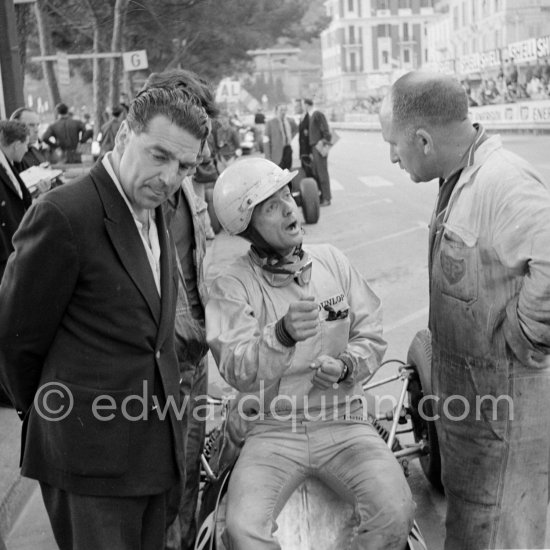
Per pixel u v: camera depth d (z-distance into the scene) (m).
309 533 2.93
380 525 2.82
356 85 87.38
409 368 4.08
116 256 2.61
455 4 48.50
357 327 3.17
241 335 2.94
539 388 2.87
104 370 2.62
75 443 2.63
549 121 26.73
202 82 3.20
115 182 2.63
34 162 8.23
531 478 2.95
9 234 5.36
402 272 9.12
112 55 24.91
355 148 32.66
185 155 2.55
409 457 3.98
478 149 2.82
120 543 2.68
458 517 3.11
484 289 2.81
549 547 3.50
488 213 2.75
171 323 2.76
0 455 4.66
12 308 2.57
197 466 3.49
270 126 14.14
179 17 28.25
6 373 2.68
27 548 4.06
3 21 11.80
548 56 28.50
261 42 37.22
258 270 3.08
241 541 2.76
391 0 86.75
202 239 3.66
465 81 37.50
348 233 11.87
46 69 27.50
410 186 17.64
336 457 3.01
